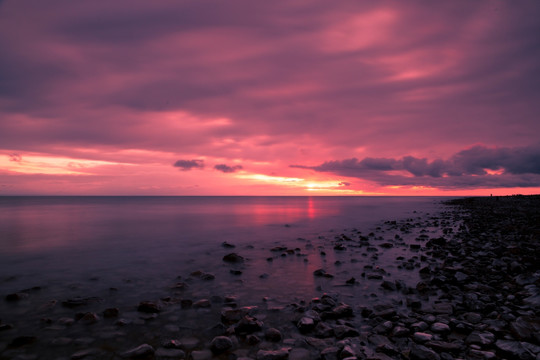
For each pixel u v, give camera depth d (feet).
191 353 16.37
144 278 31.89
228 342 16.92
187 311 22.75
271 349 16.83
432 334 18.43
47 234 64.90
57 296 26.07
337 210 184.65
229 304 24.07
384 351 16.29
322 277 32.60
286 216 128.16
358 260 41.29
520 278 29.09
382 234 70.33
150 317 21.38
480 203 232.73
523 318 19.43
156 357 15.94
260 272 34.68
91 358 15.81
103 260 40.50
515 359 15.31
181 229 76.48
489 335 17.65
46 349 16.81
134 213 143.02
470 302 23.25
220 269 35.99
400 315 21.53
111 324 20.27
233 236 64.54
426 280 31.50
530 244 47.32
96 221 97.91
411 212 161.79
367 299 25.61
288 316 21.68
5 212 148.46
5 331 19.10
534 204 172.96
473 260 38.93
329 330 18.74
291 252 46.24
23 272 34.17
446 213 146.41
